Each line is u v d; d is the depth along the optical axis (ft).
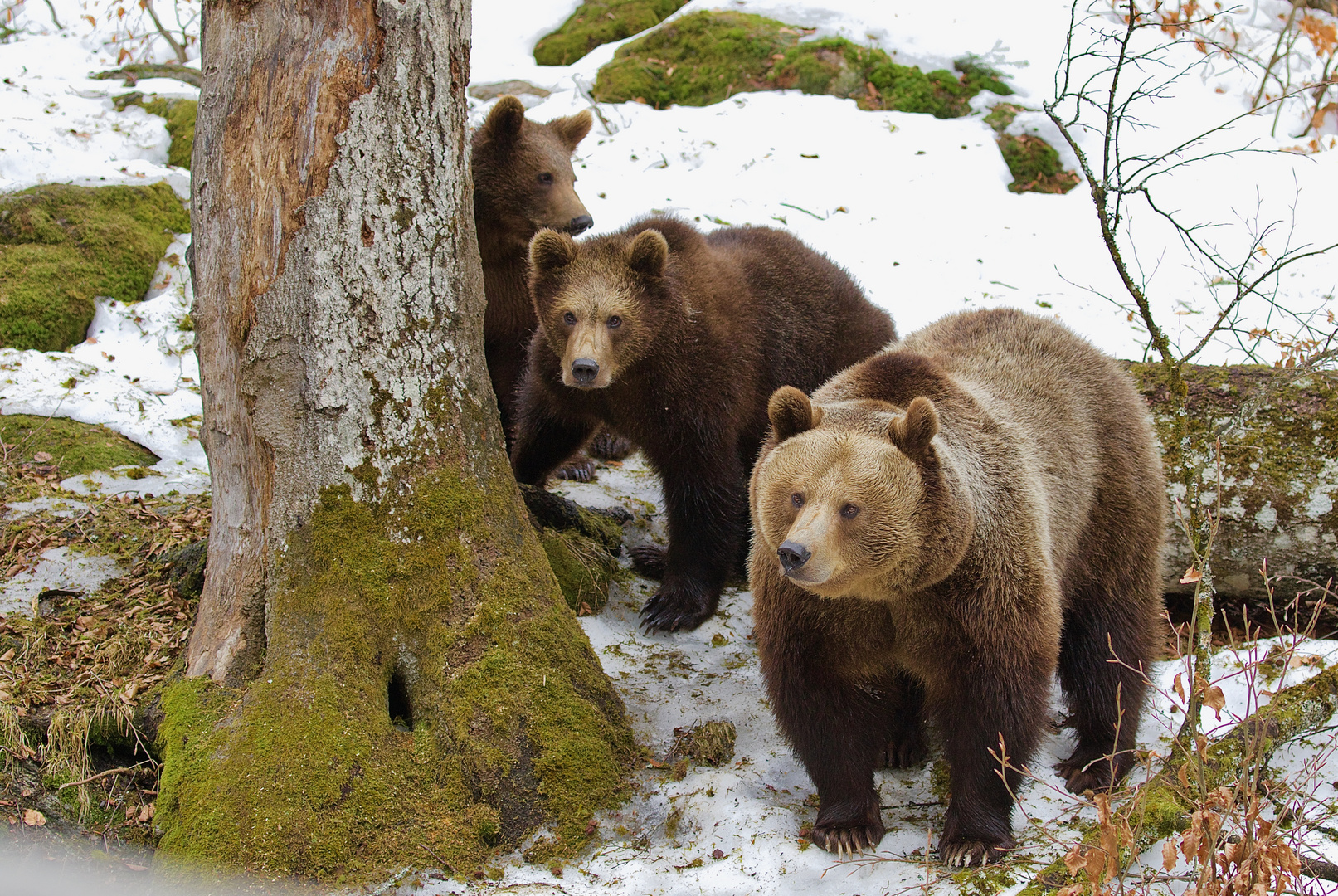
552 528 34.30
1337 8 68.33
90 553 31.12
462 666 24.63
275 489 24.40
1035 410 24.72
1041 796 24.36
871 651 22.94
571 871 22.71
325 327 24.04
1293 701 24.44
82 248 46.83
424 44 24.13
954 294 48.44
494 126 37.76
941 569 20.94
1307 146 56.65
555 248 32.50
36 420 38.24
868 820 22.95
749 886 21.72
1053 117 27.40
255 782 22.06
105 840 23.44
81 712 24.59
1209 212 52.21
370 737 23.21
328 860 21.68
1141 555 25.84
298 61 23.34
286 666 23.61
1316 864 20.68
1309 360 26.37
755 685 29.48
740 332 34.22
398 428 24.98
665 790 24.88
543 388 34.32
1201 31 63.10
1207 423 32.32
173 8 80.07
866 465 20.34
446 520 25.23
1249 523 31.63
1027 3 66.69
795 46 63.31
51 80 60.13
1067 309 47.19
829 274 38.45
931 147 57.52
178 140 57.31
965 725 22.13
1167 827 21.72
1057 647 22.50
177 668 25.30
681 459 33.01
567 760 24.29
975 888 20.76
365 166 23.89
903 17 64.90
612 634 32.01
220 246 24.02
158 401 41.29
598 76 63.98
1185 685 28.48
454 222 25.50
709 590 33.30
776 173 56.08
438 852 22.50
